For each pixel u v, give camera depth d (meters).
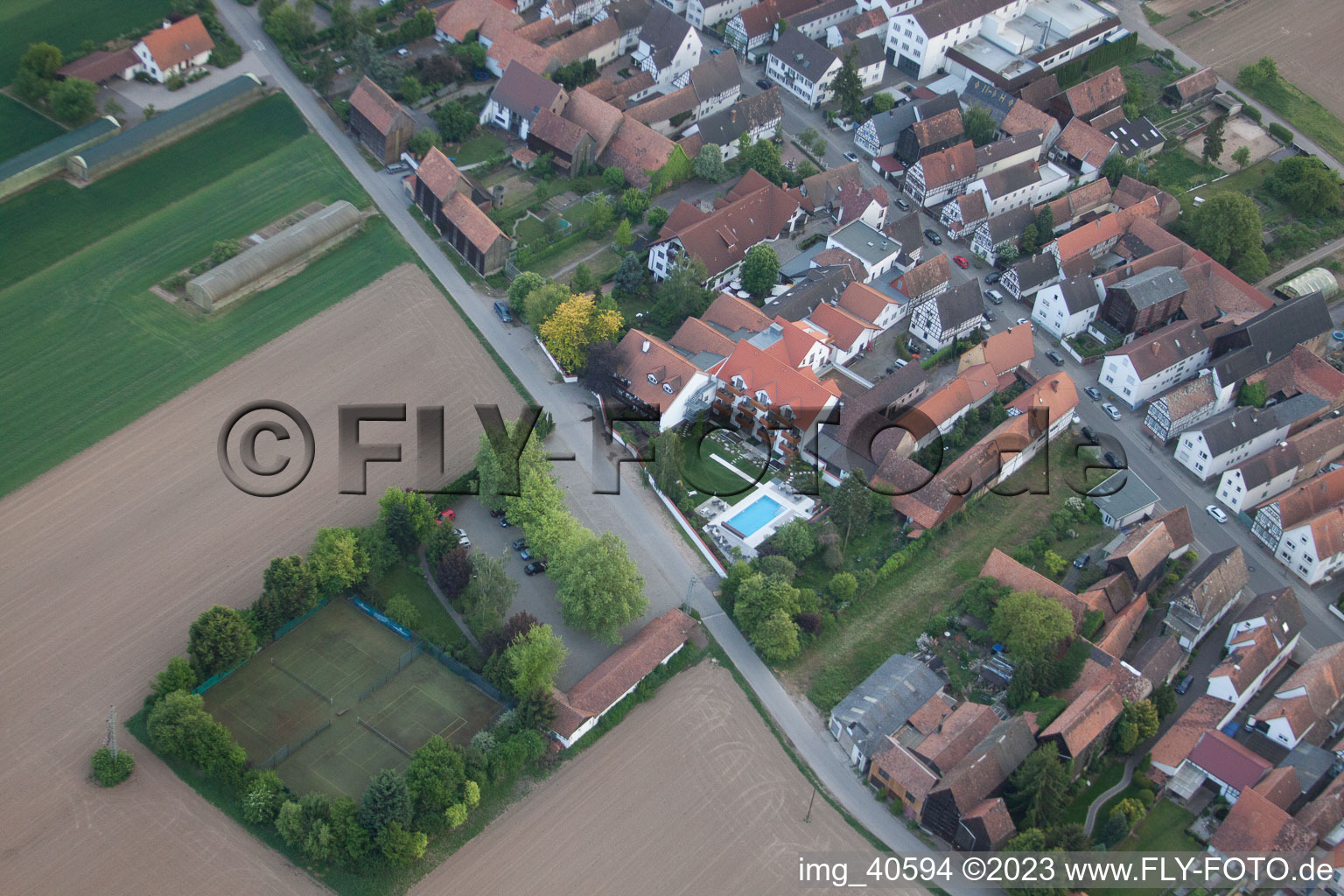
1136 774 157.62
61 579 169.75
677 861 146.00
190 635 158.00
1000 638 168.88
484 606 165.50
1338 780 155.25
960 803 146.25
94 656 161.00
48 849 141.75
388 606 167.25
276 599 162.50
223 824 145.50
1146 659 167.50
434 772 145.25
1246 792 150.25
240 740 153.12
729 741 159.12
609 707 159.88
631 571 168.25
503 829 147.88
